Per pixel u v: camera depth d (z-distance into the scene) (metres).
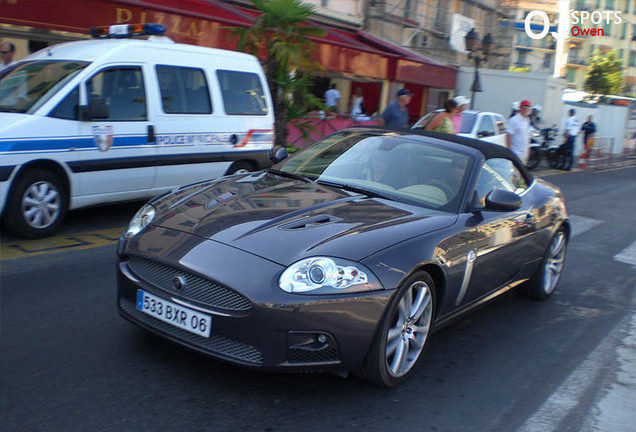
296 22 10.65
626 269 7.20
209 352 3.09
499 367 4.01
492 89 23.42
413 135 4.76
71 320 4.06
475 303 4.30
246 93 8.06
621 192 15.24
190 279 3.18
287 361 3.04
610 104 31.67
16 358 3.45
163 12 11.30
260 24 10.64
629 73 63.72
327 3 18.91
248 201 3.75
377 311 3.15
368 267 3.17
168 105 7.04
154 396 3.13
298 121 11.33
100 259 5.57
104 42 6.85
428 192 4.15
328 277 3.05
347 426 3.03
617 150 30.61
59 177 6.14
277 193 3.92
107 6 10.52
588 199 13.23
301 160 4.73
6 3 9.28
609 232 9.49
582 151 24.56
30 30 10.45
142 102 6.77
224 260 3.12
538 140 18.88
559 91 24.48
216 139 7.57
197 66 7.42
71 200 6.26
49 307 4.27
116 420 2.89
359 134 4.90
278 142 11.03
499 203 4.05
